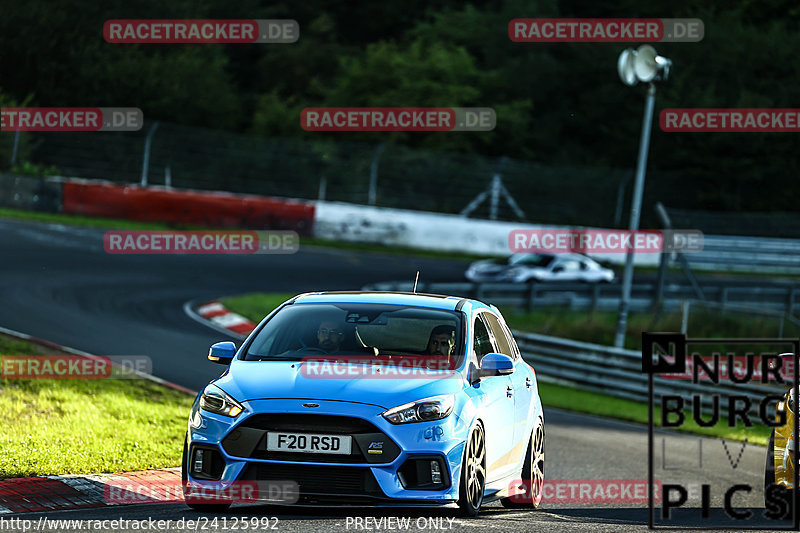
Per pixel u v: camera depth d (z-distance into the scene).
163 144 165.38
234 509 28.30
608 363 86.50
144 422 46.09
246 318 91.94
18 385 50.72
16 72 196.75
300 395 26.30
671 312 113.12
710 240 170.50
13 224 123.88
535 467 34.00
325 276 119.25
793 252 173.88
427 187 178.25
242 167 171.75
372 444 25.64
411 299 31.67
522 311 113.06
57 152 155.75
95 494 30.73
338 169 179.75
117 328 80.56
